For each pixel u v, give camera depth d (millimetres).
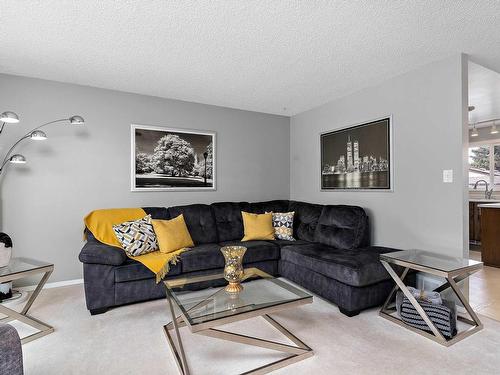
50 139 3205
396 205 3098
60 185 3254
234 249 2145
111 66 2857
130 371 1707
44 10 1941
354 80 3217
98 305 2482
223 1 1851
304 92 3631
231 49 2500
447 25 2119
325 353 1875
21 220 3076
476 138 5668
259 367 1724
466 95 2568
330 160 3998
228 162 4289
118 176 3549
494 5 1878
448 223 2621
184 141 3949
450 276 2031
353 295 2396
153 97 3766
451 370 1697
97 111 3439
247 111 4441
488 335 2094
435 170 2729
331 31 2209
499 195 5379
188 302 1879
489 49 2490
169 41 2365
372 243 3373
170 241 3016
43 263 2346
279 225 3789
